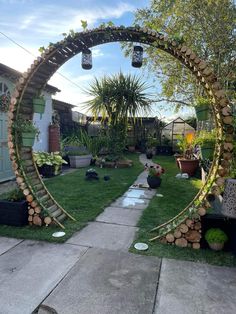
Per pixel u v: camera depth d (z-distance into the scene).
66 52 3.32
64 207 4.10
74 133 11.07
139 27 2.85
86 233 3.12
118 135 8.89
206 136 3.19
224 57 6.66
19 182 3.27
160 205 4.35
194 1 6.54
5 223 3.28
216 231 2.73
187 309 1.83
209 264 2.45
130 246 2.79
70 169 8.34
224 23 6.47
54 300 1.89
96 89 8.32
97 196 4.83
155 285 2.10
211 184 2.76
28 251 2.64
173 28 7.00
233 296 1.98
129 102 8.24
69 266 2.36
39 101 3.42
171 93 8.94
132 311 1.79
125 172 7.73
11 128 3.21
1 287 2.03
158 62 8.52
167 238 2.85
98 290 2.01
